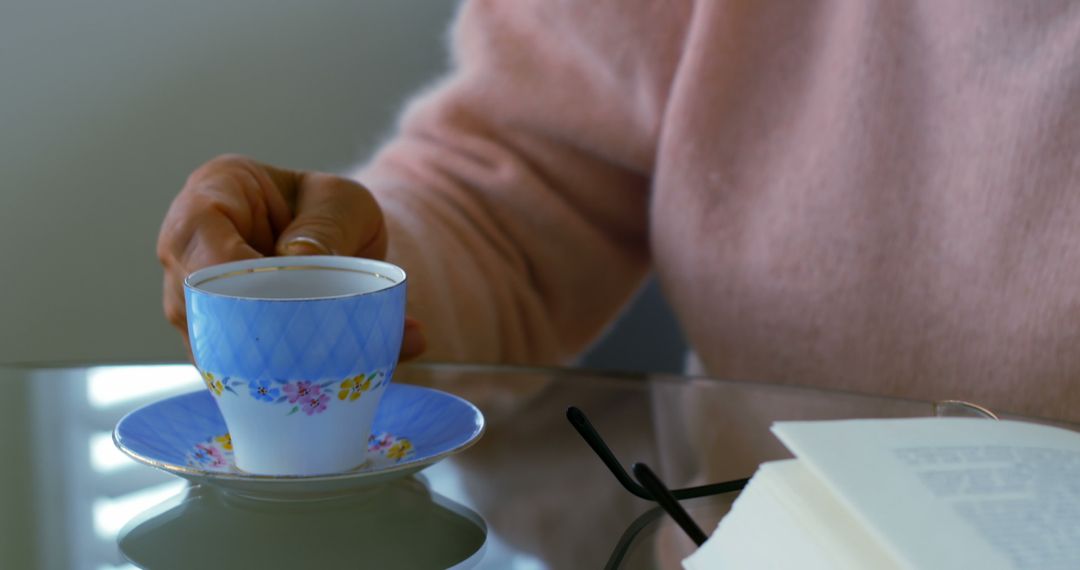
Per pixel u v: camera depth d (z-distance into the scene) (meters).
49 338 1.70
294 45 1.83
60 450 0.90
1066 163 1.13
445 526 0.83
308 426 0.82
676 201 1.31
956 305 1.19
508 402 0.97
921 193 1.20
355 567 0.79
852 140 1.22
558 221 1.37
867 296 1.23
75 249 1.69
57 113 1.62
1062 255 1.13
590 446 0.88
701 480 0.87
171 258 0.96
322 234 0.97
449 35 1.54
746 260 1.28
